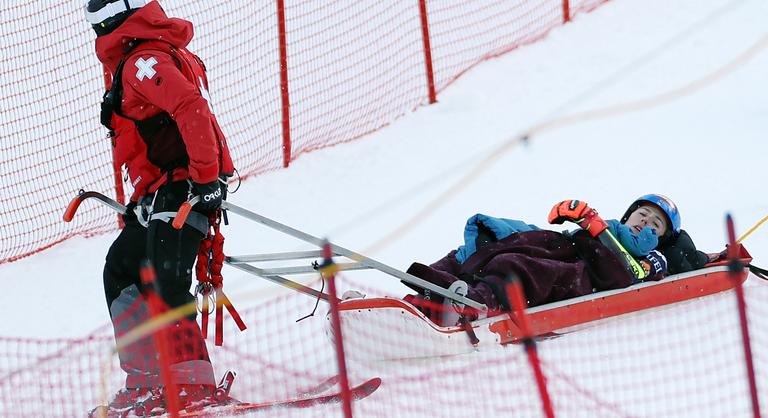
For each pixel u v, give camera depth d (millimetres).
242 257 16828
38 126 32375
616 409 13852
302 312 19578
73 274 24422
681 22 39594
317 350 17547
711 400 13984
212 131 15352
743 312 11195
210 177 15172
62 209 28094
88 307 22234
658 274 18844
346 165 30234
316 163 30531
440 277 17531
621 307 18359
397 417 14117
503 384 15086
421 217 23453
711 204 24938
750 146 28984
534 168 28453
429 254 23328
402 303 16391
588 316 18094
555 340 17391
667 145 29469
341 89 35688
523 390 14750
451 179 28359
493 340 17188
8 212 28062
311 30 39625
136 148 15844
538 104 33750
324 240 10539
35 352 18859
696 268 19531
